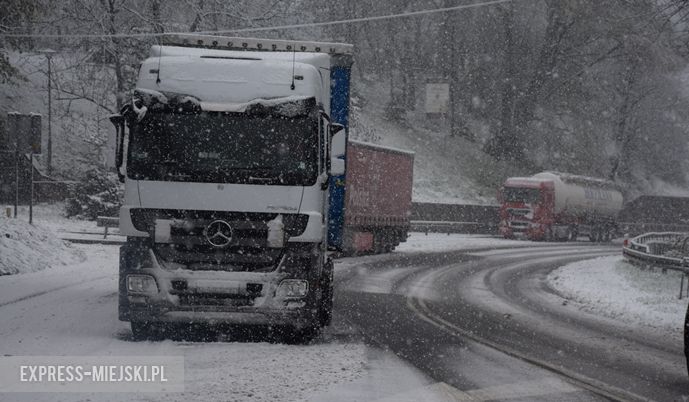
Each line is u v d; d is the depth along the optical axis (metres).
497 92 79.44
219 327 13.69
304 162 11.58
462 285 24.41
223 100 11.70
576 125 80.88
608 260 37.25
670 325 17.22
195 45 14.74
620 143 82.00
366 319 15.69
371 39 76.06
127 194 11.46
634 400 9.23
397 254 37.19
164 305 11.23
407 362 11.03
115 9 37.25
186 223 11.34
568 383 10.04
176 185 11.41
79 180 50.59
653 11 26.72
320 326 13.74
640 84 78.44
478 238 55.78
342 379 9.52
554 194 59.00
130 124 11.57
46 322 12.69
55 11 36.59
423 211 57.84
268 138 11.59
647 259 29.17
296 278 11.38
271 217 11.46
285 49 14.56
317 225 11.55
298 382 9.22
